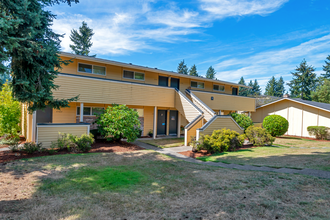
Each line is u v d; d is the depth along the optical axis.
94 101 10.73
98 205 3.49
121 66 13.30
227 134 9.77
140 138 13.27
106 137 10.06
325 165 5.82
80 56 11.23
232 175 5.31
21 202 3.54
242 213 3.15
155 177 5.18
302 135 17.09
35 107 6.97
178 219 3.02
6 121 9.94
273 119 15.53
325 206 3.24
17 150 7.55
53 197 3.79
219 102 16.61
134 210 3.32
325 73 45.09
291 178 4.75
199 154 8.73
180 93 13.62
